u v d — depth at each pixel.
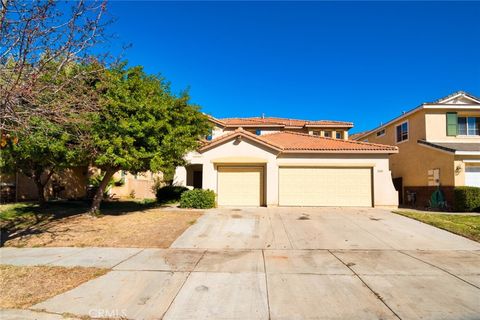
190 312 5.13
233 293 5.89
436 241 10.29
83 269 7.28
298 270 7.28
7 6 6.57
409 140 23.30
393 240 10.41
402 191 24.16
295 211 16.66
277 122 31.77
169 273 7.04
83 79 8.83
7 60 6.88
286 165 18.98
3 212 15.78
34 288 6.07
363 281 6.53
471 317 4.93
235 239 10.48
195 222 13.15
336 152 18.86
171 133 14.45
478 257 8.46
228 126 30.31
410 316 4.96
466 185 18.41
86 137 11.81
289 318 4.93
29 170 17.14
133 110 13.14
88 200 22.59
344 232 11.57
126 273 7.02
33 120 8.08
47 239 10.41
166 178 24.66
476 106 20.84
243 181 19.30
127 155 12.69
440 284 6.36
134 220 13.60
